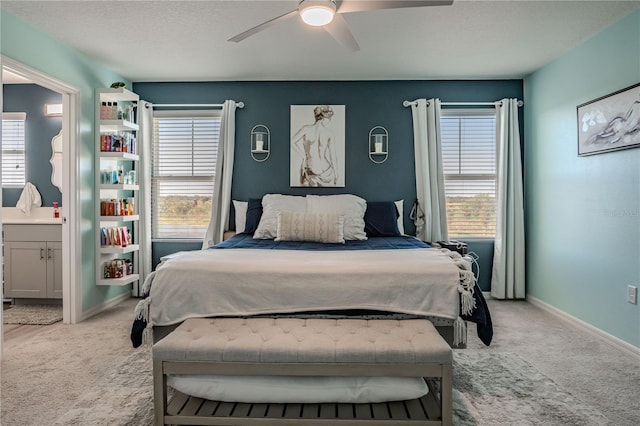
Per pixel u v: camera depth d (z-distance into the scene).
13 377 2.46
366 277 2.29
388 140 4.58
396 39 3.41
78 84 3.67
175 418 1.81
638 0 2.72
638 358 2.78
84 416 2.01
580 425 1.95
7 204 4.77
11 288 4.14
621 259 2.99
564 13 2.92
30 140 4.72
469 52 3.71
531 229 4.40
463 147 4.64
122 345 3.02
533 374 2.52
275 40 3.44
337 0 2.22
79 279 3.66
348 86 4.58
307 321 2.18
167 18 3.02
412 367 1.78
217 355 1.80
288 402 1.85
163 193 4.75
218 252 2.87
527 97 4.45
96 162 3.93
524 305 4.26
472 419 2.00
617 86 3.02
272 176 4.62
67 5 2.80
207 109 4.67
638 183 2.82
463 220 4.67
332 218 3.57
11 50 2.91
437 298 2.26
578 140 3.49
